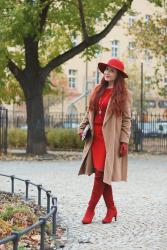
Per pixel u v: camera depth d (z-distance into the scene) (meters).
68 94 73.44
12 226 7.80
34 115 25.94
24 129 35.09
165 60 31.64
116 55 77.44
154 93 69.81
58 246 7.21
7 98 30.53
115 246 7.25
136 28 31.22
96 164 8.74
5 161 22.56
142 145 31.39
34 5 23.28
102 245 7.31
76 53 25.84
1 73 26.12
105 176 8.58
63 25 27.09
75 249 7.07
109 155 8.61
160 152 29.34
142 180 15.80
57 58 25.91
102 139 8.71
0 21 22.91
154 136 33.97
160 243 7.44
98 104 8.75
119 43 77.50
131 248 7.13
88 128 8.77
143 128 32.62
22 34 23.58
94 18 27.19
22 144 33.50
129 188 13.77
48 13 26.27
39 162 22.28
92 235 7.93
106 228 8.45
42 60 30.45
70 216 9.53
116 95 8.64
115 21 25.58
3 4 23.14
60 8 26.17
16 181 15.22
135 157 25.88
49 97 60.22
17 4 23.06
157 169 19.67
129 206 10.70
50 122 38.84
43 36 26.81
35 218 8.68
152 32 30.81
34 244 7.21
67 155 26.14
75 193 12.71
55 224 7.82
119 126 8.72
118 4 25.61
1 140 28.27
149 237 7.82
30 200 11.27
